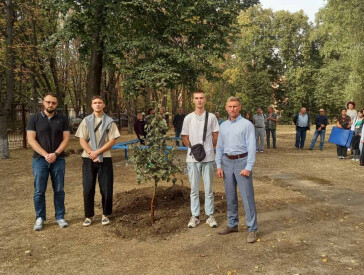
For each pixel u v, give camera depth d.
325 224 4.80
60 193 4.87
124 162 11.04
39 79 21.64
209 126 4.73
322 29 25.45
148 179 4.70
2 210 5.71
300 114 14.71
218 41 13.65
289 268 3.46
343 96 28.05
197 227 4.73
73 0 11.66
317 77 43.97
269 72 49.00
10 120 16.75
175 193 6.24
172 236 4.43
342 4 22.75
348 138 11.09
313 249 3.93
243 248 3.98
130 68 12.87
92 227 4.80
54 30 19.31
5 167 10.23
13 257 3.85
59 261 3.74
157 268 3.53
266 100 42.53
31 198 6.52
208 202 4.78
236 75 38.31
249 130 4.14
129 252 3.95
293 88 47.84
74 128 25.91
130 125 27.52
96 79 13.13
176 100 31.69
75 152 13.43
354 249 3.92
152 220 4.81
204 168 4.75
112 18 11.58
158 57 12.91
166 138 4.79
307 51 45.25
